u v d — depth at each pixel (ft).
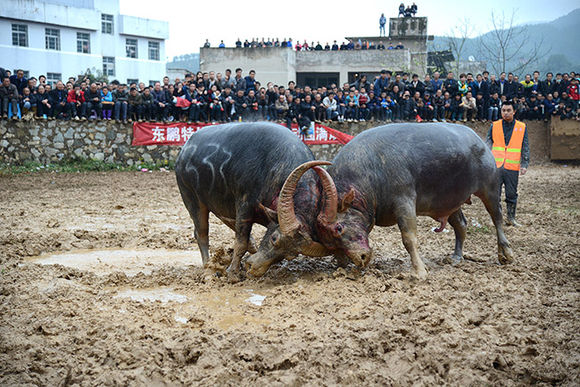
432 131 25.48
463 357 16.84
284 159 23.91
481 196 27.58
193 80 76.13
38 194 53.78
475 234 35.68
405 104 79.56
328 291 22.74
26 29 140.56
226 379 16.10
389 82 80.43
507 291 22.88
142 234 36.19
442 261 28.55
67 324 19.69
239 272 25.68
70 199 51.08
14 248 31.71
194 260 30.30
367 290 22.86
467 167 25.84
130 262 29.76
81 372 16.55
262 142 24.48
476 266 27.43
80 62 150.61
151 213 44.70
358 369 16.46
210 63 123.65
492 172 27.17
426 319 19.44
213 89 73.77
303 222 22.99
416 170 24.59
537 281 24.41
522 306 20.90
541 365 16.35
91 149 72.43
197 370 16.56
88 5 151.84
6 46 138.00
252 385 15.69
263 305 21.88
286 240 22.56
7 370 16.40
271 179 23.85
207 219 28.12
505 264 27.78
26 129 69.46
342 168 24.47
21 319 20.03
